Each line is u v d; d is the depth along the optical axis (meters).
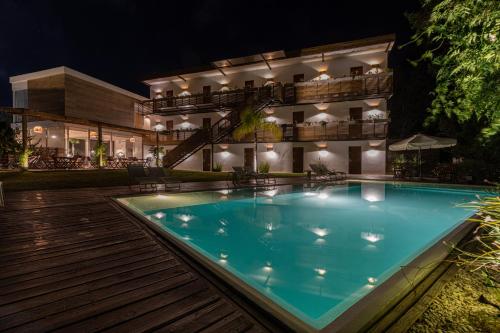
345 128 19.84
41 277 2.81
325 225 5.98
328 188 12.09
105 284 2.68
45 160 16.05
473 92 2.33
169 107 24.48
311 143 20.78
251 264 3.81
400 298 2.27
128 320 2.10
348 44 18.66
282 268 3.66
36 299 2.38
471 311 2.11
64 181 11.11
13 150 8.49
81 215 5.58
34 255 3.42
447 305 2.19
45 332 1.95
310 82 19.80
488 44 1.99
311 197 9.83
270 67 21.73
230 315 2.19
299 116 21.22
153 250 3.70
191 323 2.07
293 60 20.72
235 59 20.53
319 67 20.58
